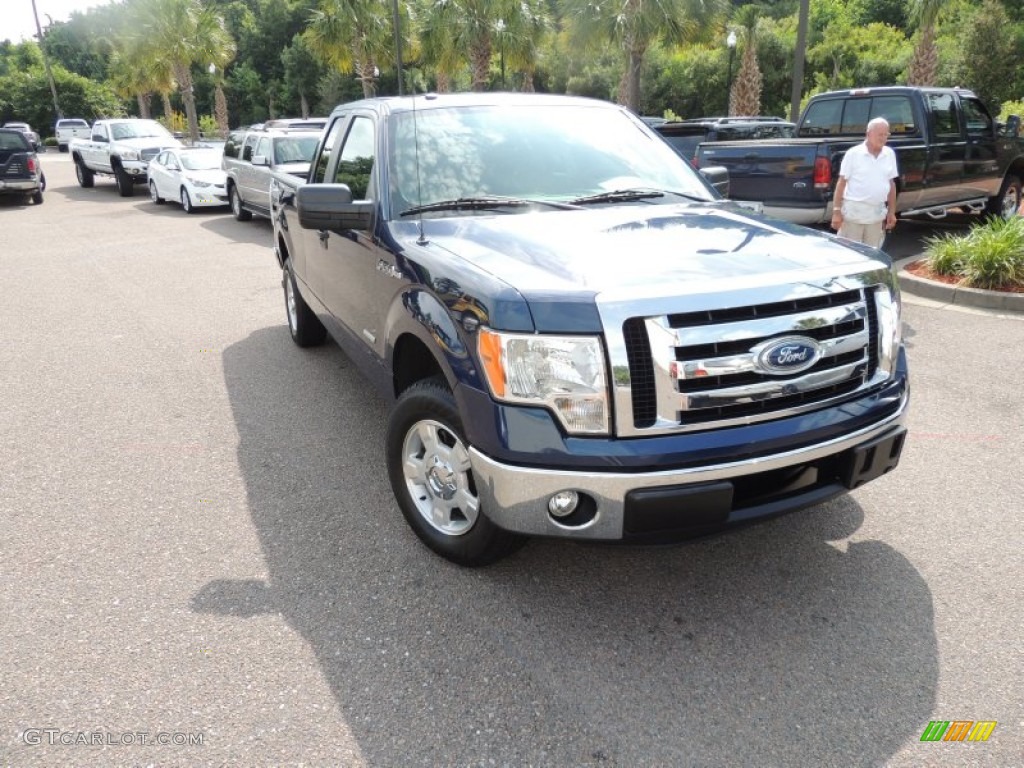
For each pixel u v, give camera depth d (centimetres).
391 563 345
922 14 2267
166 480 430
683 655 285
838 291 283
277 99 7875
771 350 270
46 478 434
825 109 1045
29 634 298
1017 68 3522
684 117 5231
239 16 8031
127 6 3391
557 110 448
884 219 714
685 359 262
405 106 427
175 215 1719
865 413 295
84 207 1891
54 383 598
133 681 273
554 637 296
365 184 422
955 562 341
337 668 279
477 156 404
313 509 396
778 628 299
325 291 500
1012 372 575
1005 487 407
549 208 376
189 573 340
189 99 3525
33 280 1006
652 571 338
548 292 267
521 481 270
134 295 912
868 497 399
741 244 315
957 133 992
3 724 253
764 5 6044
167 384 591
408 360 367
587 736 248
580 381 262
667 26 1964
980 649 286
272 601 319
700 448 265
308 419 517
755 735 248
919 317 723
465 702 263
